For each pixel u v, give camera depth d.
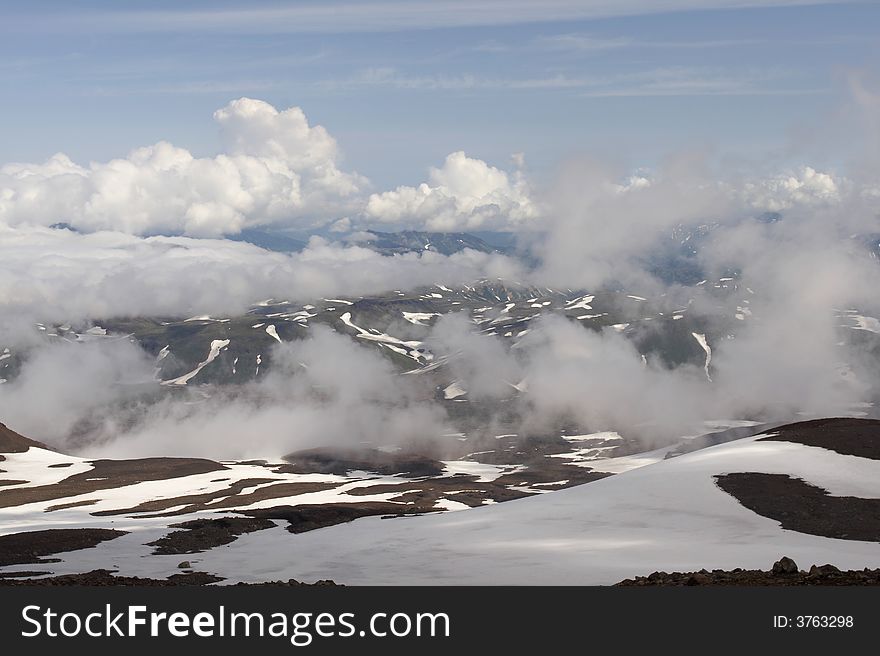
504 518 73.31
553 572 50.66
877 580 34.56
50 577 54.78
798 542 58.81
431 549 62.72
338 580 51.41
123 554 68.50
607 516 69.69
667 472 82.00
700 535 61.97
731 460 82.94
